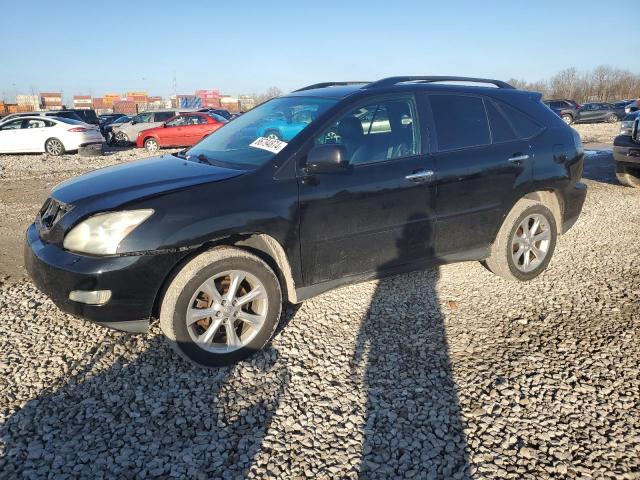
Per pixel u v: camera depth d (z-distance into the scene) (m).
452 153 3.94
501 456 2.45
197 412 2.76
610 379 3.06
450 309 4.02
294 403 2.85
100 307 2.87
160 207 2.94
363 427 2.65
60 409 2.76
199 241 3.00
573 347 3.43
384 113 3.76
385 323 3.79
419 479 2.31
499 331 3.67
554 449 2.49
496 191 4.15
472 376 3.10
